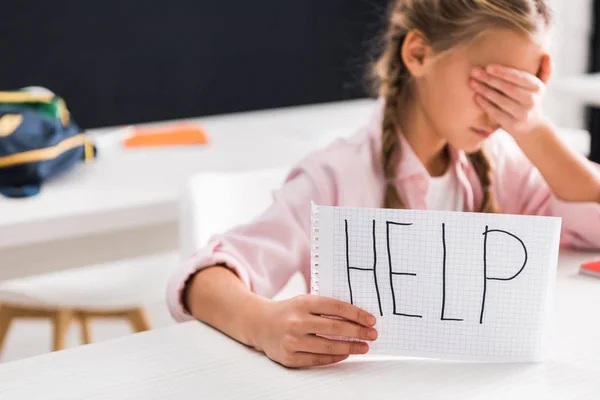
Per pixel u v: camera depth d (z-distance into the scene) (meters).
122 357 0.75
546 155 1.05
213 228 1.18
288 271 1.02
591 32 3.15
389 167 1.09
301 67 3.10
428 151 1.11
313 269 0.75
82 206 1.63
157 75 2.89
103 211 1.62
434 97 1.01
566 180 1.05
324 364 0.73
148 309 2.38
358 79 3.15
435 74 1.00
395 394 0.67
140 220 1.66
